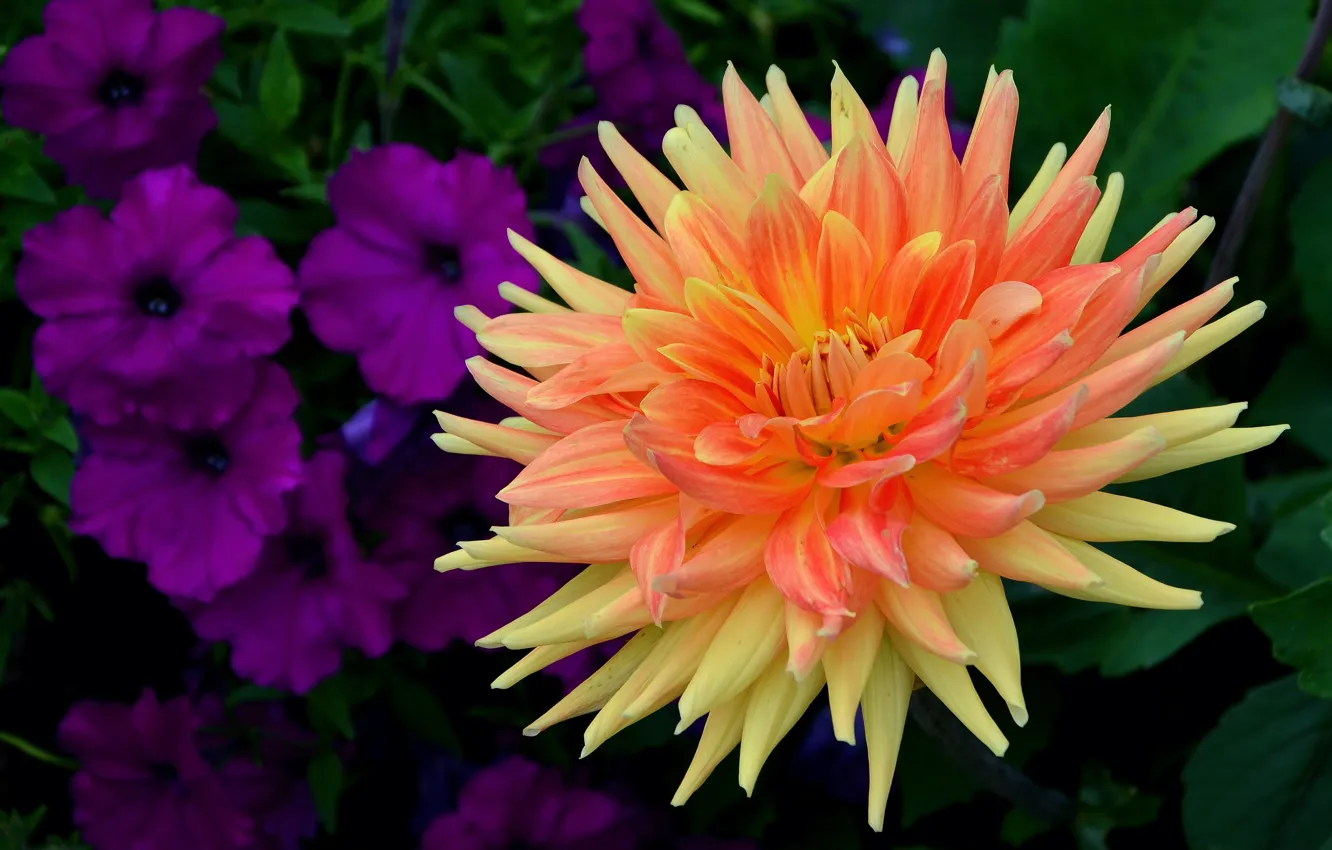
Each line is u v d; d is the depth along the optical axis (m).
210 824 0.61
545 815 0.60
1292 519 0.61
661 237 0.52
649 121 0.63
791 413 0.49
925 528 0.48
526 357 0.50
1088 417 0.47
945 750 0.57
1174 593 0.48
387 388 0.58
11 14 0.63
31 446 0.60
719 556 0.48
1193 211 0.49
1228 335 0.49
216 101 0.62
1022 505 0.46
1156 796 0.62
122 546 0.58
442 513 0.59
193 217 0.58
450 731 0.61
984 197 0.48
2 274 0.61
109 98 0.60
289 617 0.59
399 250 0.59
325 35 0.64
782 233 0.49
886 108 0.64
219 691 0.63
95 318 0.58
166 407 0.58
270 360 0.61
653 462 0.47
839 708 0.47
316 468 0.58
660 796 0.64
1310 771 0.59
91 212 0.58
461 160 0.59
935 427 0.47
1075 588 0.47
